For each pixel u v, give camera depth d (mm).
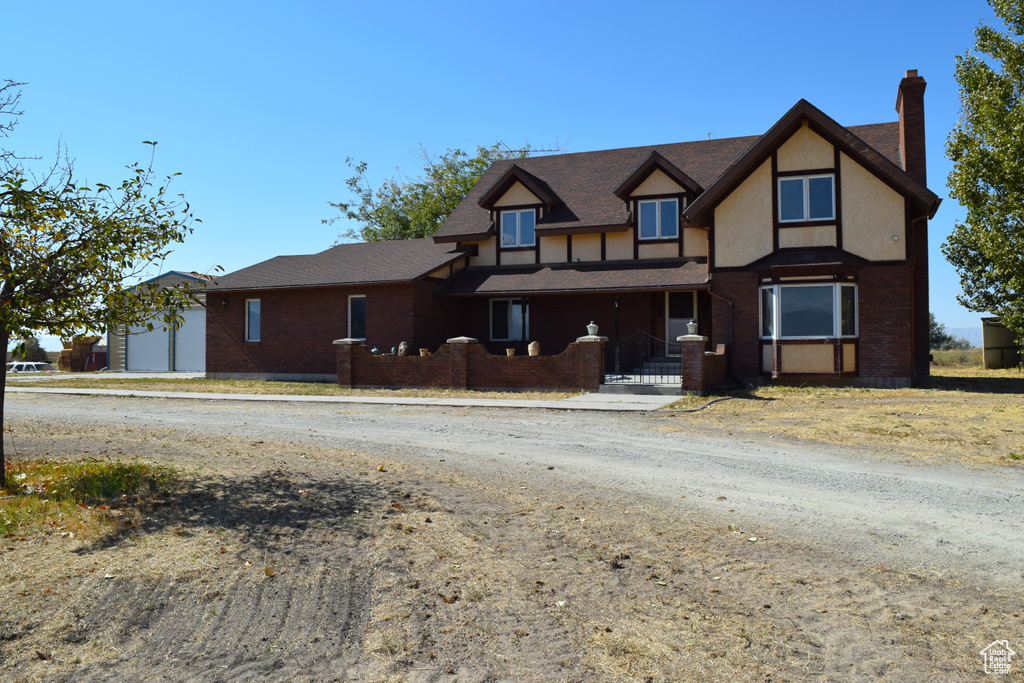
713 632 4715
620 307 24344
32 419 14297
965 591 5266
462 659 4461
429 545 6301
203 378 26922
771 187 20766
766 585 5422
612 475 8953
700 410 15195
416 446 11000
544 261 25609
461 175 46000
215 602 5145
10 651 4457
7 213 7426
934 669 4203
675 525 6848
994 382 21781
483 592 5375
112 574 5438
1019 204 21453
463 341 20281
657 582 5520
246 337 26656
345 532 6570
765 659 4359
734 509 7371
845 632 4672
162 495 7496
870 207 19859
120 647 4574
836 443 11055
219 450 10422
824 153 20281
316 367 25266
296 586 5430
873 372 19797
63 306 7746
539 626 4859
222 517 6832
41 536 6195
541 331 25281
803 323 20031
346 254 28641
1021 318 22500
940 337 62156
